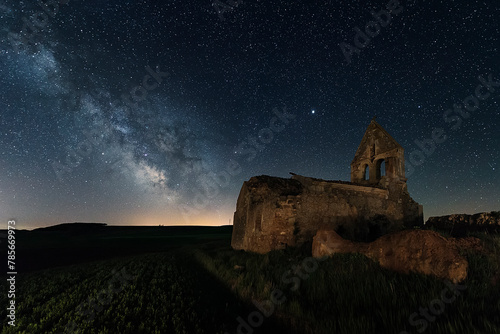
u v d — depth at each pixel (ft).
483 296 14.56
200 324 17.74
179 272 35.01
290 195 45.42
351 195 51.88
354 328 13.99
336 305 17.70
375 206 54.08
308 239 43.88
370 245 24.58
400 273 19.75
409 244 20.68
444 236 21.76
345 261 24.22
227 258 42.11
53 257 61.87
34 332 18.85
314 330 15.38
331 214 46.93
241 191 58.03
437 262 18.07
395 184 59.31
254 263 33.27
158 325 18.07
